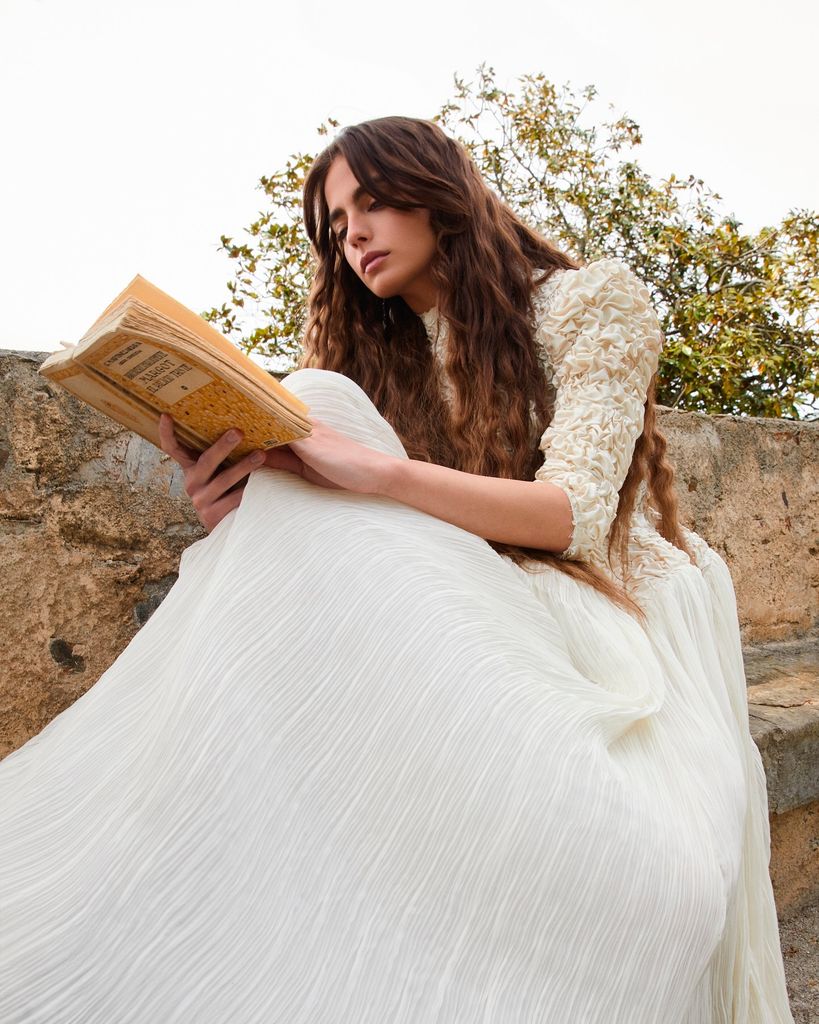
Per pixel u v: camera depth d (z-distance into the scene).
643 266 6.30
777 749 1.90
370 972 0.69
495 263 1.42
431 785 0.76
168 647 0.95
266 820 0.74
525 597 1.01
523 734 0.79
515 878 0.74
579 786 0.78
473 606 0.88
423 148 1.41
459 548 0.99
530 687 0.83
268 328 4.54
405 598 0.84
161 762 0.74
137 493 1.52
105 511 1.48
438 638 0.82
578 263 1.59
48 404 1.43
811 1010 1.54
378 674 0.80
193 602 0.97
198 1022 0.65
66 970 0.65
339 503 0.97
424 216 1.42
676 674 1.11
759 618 2.88
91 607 1.46
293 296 4.61
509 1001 0.71
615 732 0.89
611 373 1.26
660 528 1.43
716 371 5.39
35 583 1.41
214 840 0.72
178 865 0.70
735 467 2.81
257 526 0.92
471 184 1.46
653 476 1.44
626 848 0.78
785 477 2.96
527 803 0.76
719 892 0.84
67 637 1.44
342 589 0.84
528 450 1.35
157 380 0.91
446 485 1.05
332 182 1.45
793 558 2.99
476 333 1.39
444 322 1.49
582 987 0.75
